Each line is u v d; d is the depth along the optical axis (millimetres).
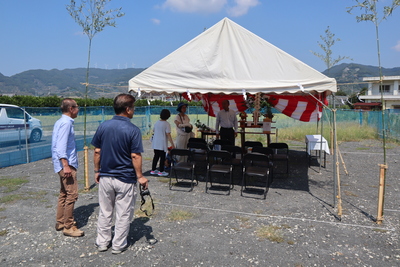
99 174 3576
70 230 4000
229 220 4586
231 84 5855
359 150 11812
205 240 3922
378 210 4477
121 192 3439
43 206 5160
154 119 18000
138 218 4617
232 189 6277
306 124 17359
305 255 3553
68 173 3719
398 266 3311
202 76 6016
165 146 7188
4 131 8414
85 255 3523
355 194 6000
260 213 4891
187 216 4707
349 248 3723
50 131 10148
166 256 3512
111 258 3463
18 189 6152
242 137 9203
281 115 21328
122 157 3391
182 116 7844
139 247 3715
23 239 3928
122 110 3461
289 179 7172
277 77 5727
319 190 6258
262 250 3672
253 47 6051
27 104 25656
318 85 5410
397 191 6242
